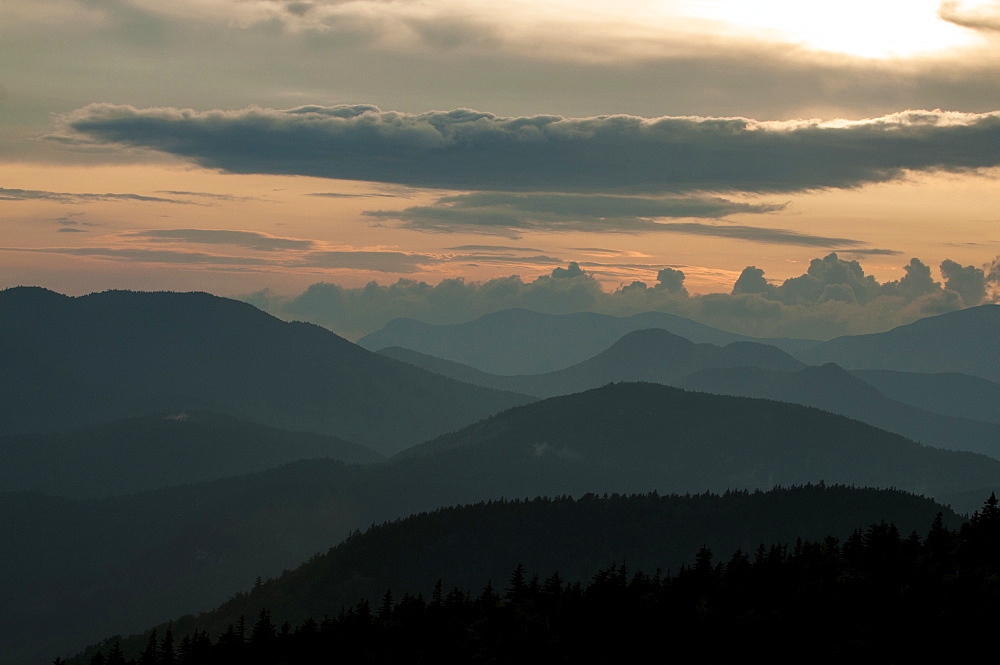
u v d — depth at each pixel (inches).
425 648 7495.1
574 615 7539.4
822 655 6328.7
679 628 7042.3
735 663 6550.2
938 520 7470.5
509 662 7052.2
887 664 6023.6
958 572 6628.9
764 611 6953.7
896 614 6427.2
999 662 5885.8
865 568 7076.8
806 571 7283.5
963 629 6107.3
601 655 6988.2
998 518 7317.9
